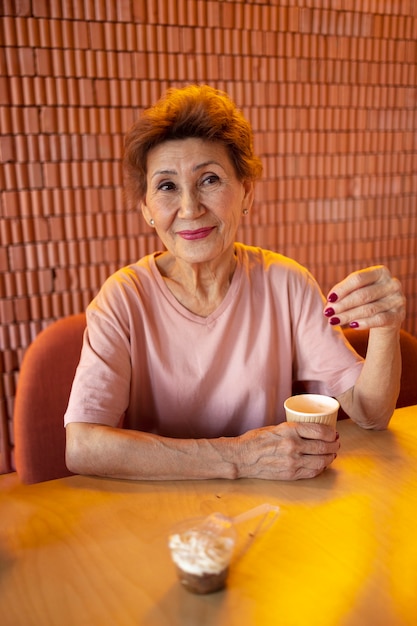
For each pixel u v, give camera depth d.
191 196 1.26
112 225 2.66
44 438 1.51
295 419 1.16
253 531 0.94
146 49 2.56
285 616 0.76
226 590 0.81
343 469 1.15
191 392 1.39
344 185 3.08
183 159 1.24
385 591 0.81
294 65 2.83
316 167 3.00
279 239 2.99
